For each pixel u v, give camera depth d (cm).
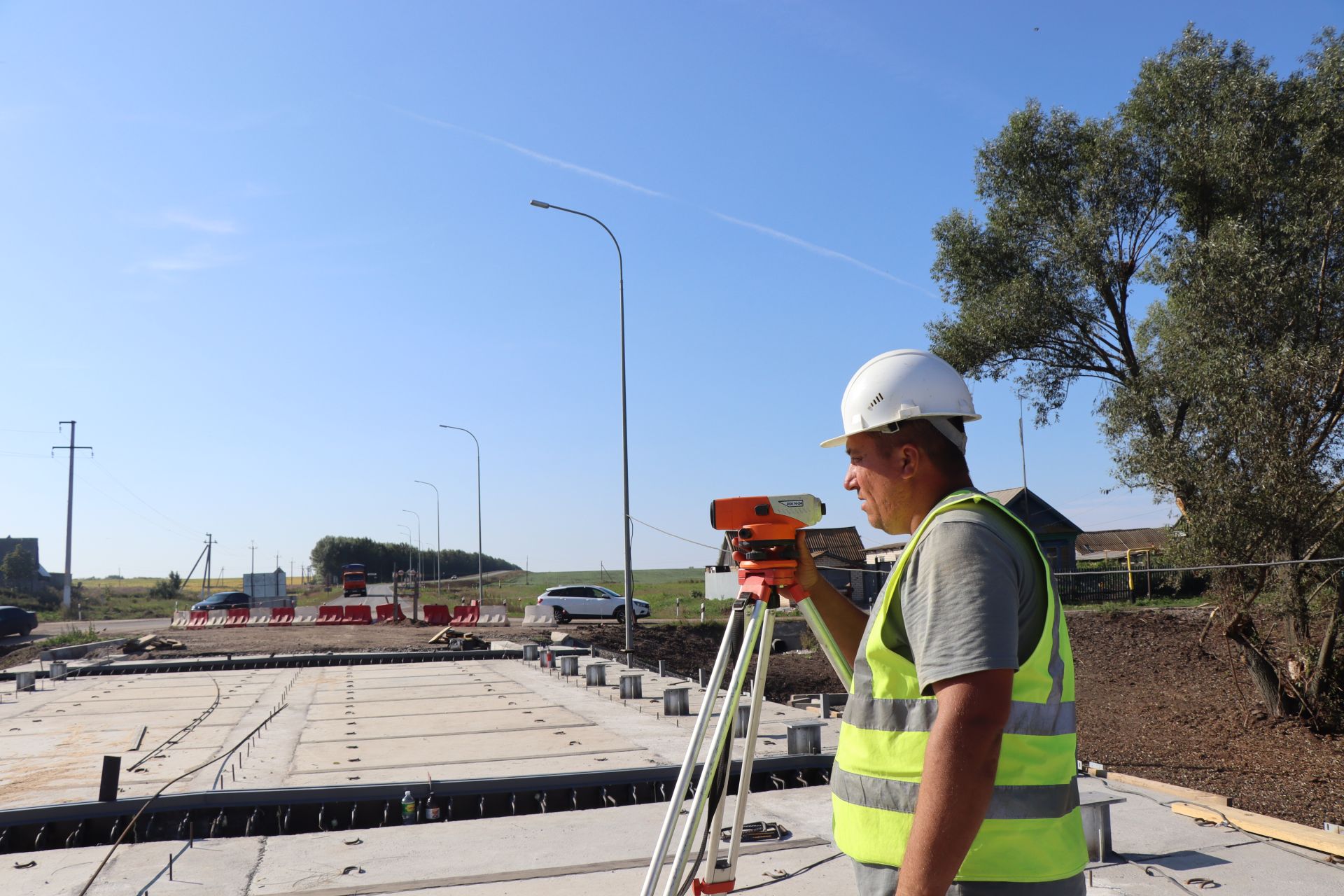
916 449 185
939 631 147
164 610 7000
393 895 452
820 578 221
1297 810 1016
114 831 621
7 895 457
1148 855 480
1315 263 1529
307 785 720
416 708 1195
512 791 686
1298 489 1270
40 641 2933
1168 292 1612
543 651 1912
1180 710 1583
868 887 162
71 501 5806
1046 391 2177
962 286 2288
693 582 11088
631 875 478
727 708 194
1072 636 2348
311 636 3109
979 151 2155
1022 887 151
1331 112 1584
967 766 139
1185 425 1441
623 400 2409
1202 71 1723
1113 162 1942
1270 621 1534
